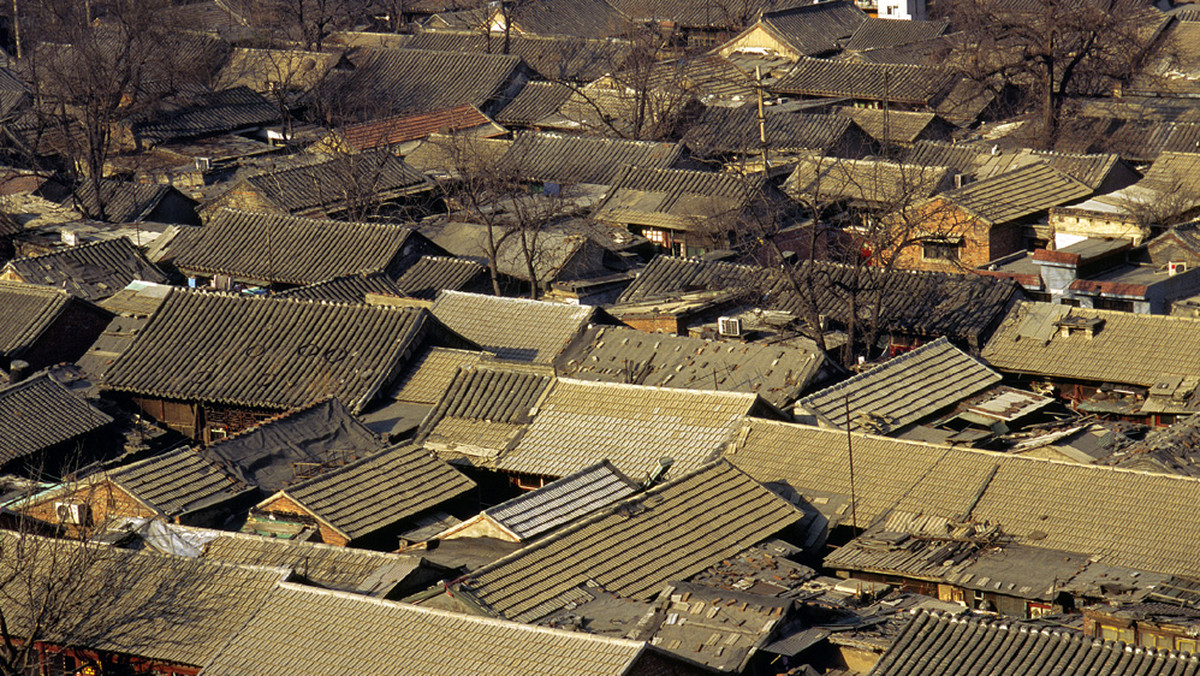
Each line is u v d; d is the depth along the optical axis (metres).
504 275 102.06
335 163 122.50
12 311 91.88
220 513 63.97
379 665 47.78
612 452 67.44
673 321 84.88
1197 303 84.25
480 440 70.31
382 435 72.75
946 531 58.25
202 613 52.84
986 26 140.25
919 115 135.50
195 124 147.75
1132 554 55.53
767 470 64.19
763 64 164.12
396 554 56.72
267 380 79.00
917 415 71.19
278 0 192.50
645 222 110.25
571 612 51.56
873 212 105.12
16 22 181.00
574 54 169.25
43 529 62.69
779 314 84.69
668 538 56.84
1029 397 74.38
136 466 64.88
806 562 59.47
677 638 49.28
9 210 122.31
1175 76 148.50
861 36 171.00
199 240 108.75
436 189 121.44
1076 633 46.72
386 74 159.75
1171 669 44.28
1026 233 103.94
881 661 46.75
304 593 51.72
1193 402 73.00
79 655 53.41
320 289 95.12
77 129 144.00
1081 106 135.38
